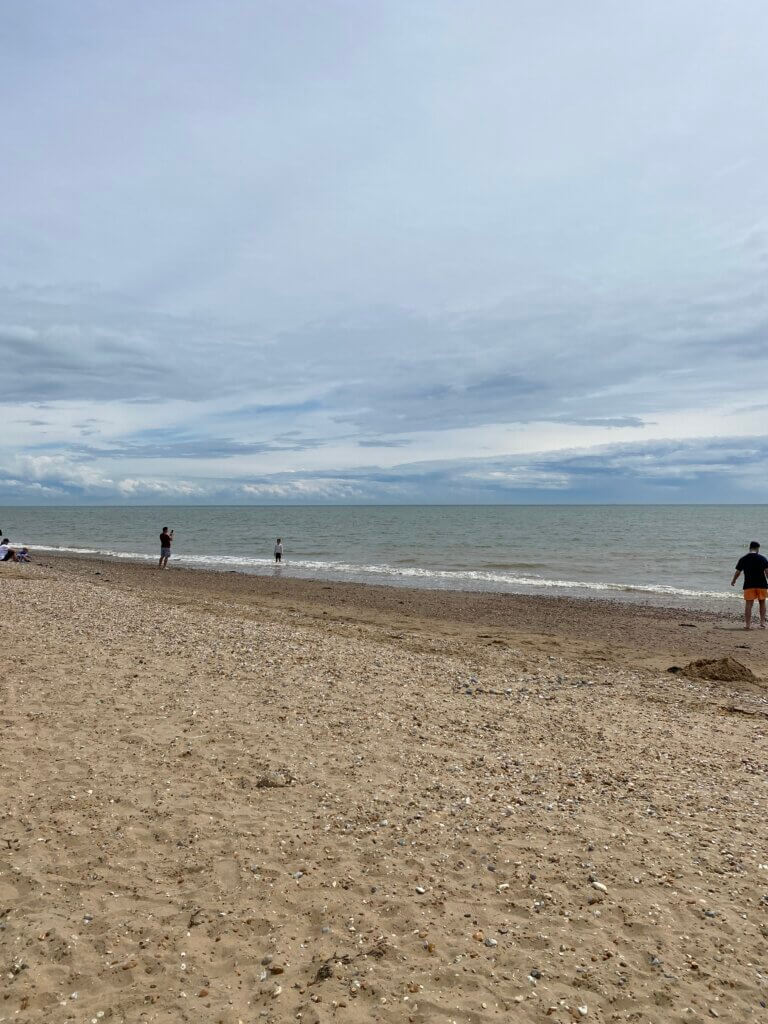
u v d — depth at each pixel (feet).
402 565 116.88
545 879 14.92
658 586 87.92
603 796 19.65
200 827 17.01
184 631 41.83
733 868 15.49
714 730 27.02
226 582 87.04
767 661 43.42
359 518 401.70
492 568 112.06
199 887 14.40
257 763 21.18
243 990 11.36
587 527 262.88
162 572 99.45
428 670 35.32
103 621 44.01
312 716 26.11
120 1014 10.75
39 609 47.75
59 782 19.33
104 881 14.51
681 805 19.11
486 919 13.43
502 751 23.29
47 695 27.14
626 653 44.37
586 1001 11.12
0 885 14.24
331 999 11.10
